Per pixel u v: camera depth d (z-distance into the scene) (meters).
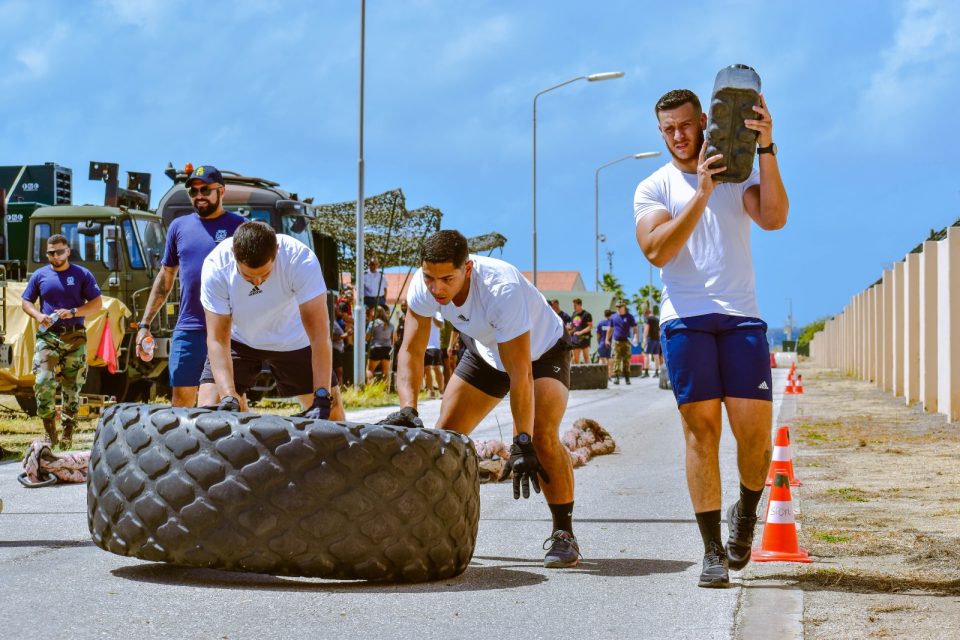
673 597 5.03
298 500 4.92
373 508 5.00
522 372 5.44
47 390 11.21
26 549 6.07
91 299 11.48
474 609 4.74
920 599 4.98
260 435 4.94
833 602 4.93
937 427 14.66
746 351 5.22
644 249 5.33
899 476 9.57
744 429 5.22
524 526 7.08
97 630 4.30
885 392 25.08
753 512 5.41
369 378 22.78
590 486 9.03
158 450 5.05
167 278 8.03
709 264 5.28
